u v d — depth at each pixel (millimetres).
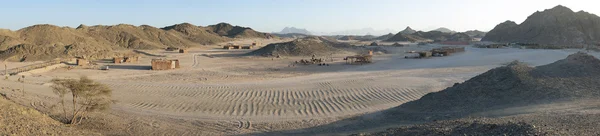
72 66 70562
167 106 33594
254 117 29328
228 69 68750
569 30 149875
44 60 86000
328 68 68188
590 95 23844
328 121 27281
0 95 30859
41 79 51125
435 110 25766
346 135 20328
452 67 64812
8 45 99688
